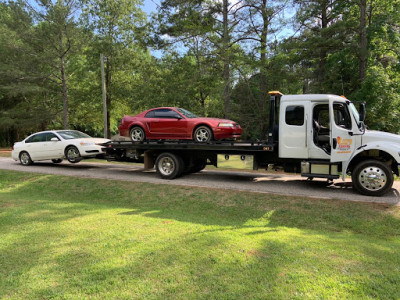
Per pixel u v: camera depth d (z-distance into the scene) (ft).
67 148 39.50
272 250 11.89
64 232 14.28
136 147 32.65
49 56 73.05
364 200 21.88
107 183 30.12
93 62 82.43
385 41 61.46
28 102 99.96
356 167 23.61
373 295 8.44
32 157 43.06
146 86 71.20
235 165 29.22
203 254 11.31
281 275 9.59
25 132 124.16
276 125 26.99
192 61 70.64
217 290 8.71
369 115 49.73
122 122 33.65
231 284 9.02
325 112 26.17
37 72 77.46
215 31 61.77
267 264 10.43
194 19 60.70
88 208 20.63
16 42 72.13
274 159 27.58
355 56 56.18
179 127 30.55
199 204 23.09
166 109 31.86
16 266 10.48
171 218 18.12
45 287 9.00
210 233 14.19
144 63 81.51
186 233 14.17
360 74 55.57
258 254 11.39
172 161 31.45
